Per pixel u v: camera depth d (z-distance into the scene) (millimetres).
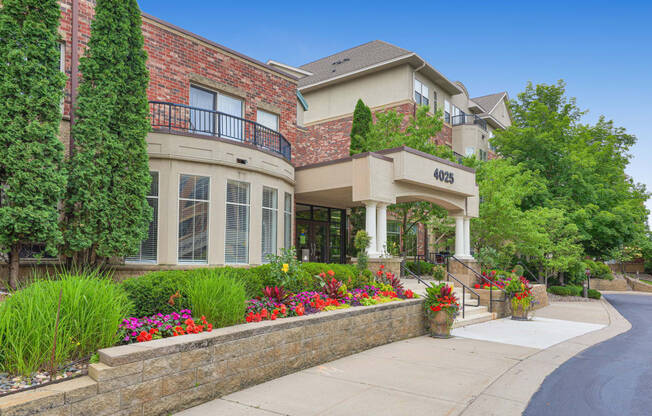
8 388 3832
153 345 4660
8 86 8297
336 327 7492
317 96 30203
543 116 28656
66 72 10984
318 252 18984
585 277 25125
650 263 52062
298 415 4781
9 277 8625
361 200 13484
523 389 6055
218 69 14680
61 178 8695
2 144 8305
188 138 11500
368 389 5777
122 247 9773
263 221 13422
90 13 11594
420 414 4930
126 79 10289
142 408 4406
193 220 11523
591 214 25953
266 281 8125
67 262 9977
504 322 12898
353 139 21797
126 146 10062
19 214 8195
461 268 16516
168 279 6551
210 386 5184
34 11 8750
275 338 6203
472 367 7133
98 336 4727
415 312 9914
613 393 6051
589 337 10766
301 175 15734
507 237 20672
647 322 15008
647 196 29875
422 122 20391
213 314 5953
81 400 3877
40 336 4242
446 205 17125
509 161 21906
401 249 22719
